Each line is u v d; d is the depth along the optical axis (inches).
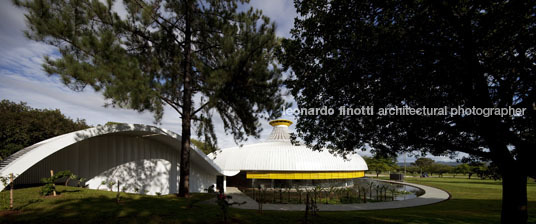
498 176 338.6
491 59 272.1
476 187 1071.0
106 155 696.4
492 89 291.1
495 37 247.8
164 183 786.2
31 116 941.8
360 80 307.9
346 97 330.0
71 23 381.1
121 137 723.4
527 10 224.1
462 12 273.3
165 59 546.9
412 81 271.9
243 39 520.7
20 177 693.3
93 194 453.1
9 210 309.7
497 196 770.8
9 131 837.2
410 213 455.5
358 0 289.6
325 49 319.3
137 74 418.6
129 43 526.9
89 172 669.3
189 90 566.9
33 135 907.4
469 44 256.7
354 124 338.3
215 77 467.2
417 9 272.2
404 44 275.0
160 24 531.8
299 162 1003.3
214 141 581.6
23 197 389.1
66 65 348.5
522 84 259.9
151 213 333.1
